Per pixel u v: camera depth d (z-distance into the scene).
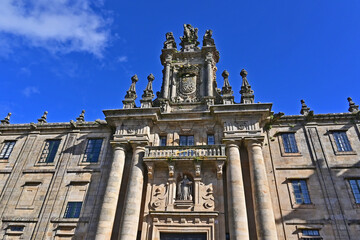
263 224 16.20
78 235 18.86
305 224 17.44
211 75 25.33
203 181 18.84
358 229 16.88
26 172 22.69
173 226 17.28
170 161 19.06
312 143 20.81
